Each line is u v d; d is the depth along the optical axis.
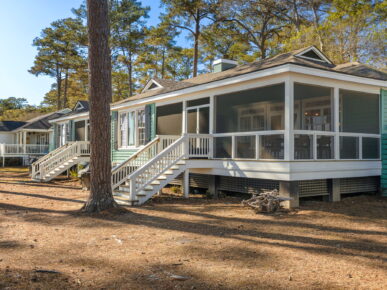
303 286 3.96
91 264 4.75
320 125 10.88
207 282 4.08
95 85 8.61
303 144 9.49
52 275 4.30
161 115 15.27
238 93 11.30
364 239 6.11
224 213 8.62
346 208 9.11
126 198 10.30
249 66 13.04
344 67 12.94
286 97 9.07
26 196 11.74
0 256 5.10
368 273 4.39
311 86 9.84
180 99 13.64
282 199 8.72
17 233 6.55
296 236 6.31
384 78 11.03
